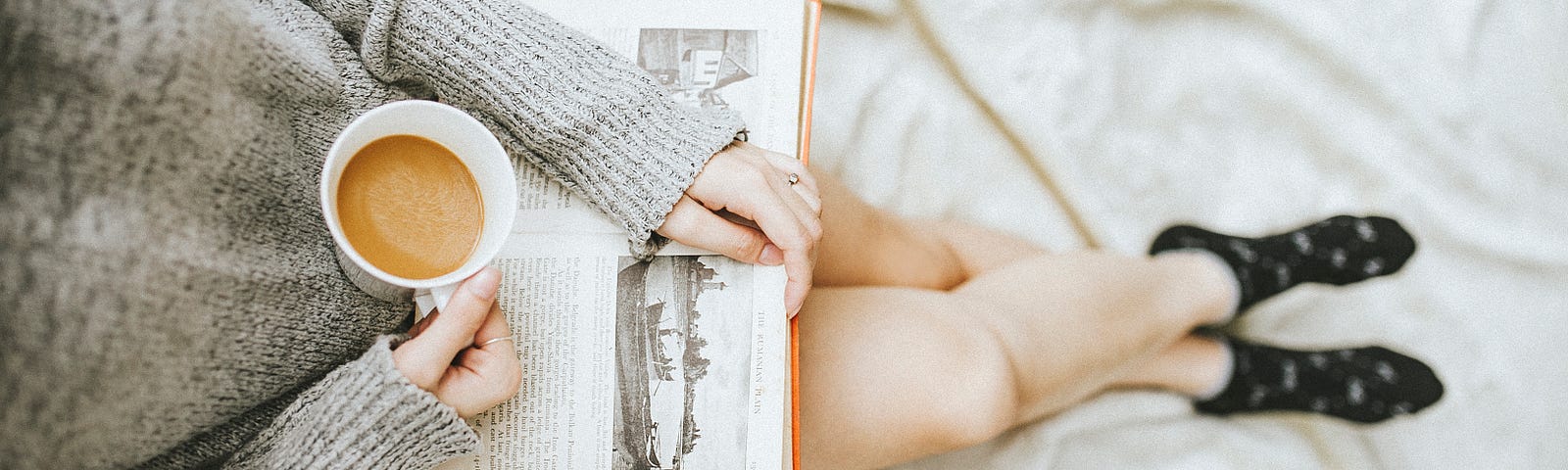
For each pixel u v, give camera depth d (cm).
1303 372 107
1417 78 106
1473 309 108
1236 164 111
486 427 65
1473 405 107
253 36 50
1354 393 106
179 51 45
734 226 64
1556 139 106
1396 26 106
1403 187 108
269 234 52
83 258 43
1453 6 106
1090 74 109
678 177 62
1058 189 108
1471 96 106
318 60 56
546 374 65
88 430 48
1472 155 107
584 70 62
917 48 109
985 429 81
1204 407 108
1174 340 103
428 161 55
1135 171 110
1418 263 109
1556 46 105
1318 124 109
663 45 70
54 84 42
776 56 70
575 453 65
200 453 57
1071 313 92
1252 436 107
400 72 63
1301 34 107
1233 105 110
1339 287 110
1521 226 106
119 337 46
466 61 61
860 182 109
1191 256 105
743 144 66
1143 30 110
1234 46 109
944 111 109
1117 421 107
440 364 55
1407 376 106
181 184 47
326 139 57
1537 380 106
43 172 42
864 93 109
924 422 80
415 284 50
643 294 66
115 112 44
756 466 65
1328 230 107
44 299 43
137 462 53
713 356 66
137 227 45
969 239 104
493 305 60
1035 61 108
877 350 80
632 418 65
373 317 59
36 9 42
